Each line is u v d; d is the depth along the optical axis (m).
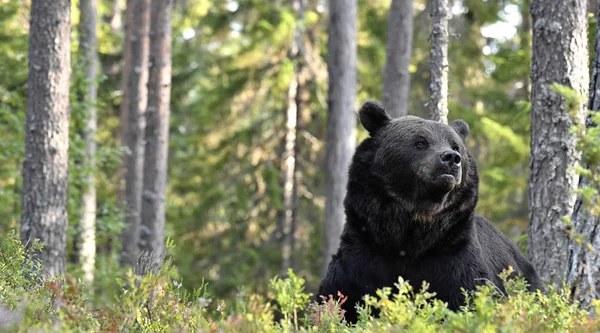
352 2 19.52
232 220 29.58
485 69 26.78
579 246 7.61
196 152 31.02
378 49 25.45
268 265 28.66
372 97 26.03
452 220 7.59
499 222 26.48
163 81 21.03
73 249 21.33
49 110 12.23
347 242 7.88
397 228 7.61
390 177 7.69
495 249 8.32
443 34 11.34
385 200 7.71
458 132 8.66
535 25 9.94
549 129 9.80
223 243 29.73
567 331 5.76
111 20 32.00
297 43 26.33
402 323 5.50
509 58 21.47
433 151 7.52
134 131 24.56
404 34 19.12
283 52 27.14
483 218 8.66
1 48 20.64
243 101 28.97
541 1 9.86
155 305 6.10
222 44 34.03
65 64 12.33
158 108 21.03
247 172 29.17
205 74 30.92
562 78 9.77
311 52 26.97
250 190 29.20
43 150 12.25
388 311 5.65
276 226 29.44
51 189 12.30
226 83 28.19
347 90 19.55
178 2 34.00
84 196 22.83
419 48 25.94
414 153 7.62
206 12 28.19
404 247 7.61
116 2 32.00
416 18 26.16
